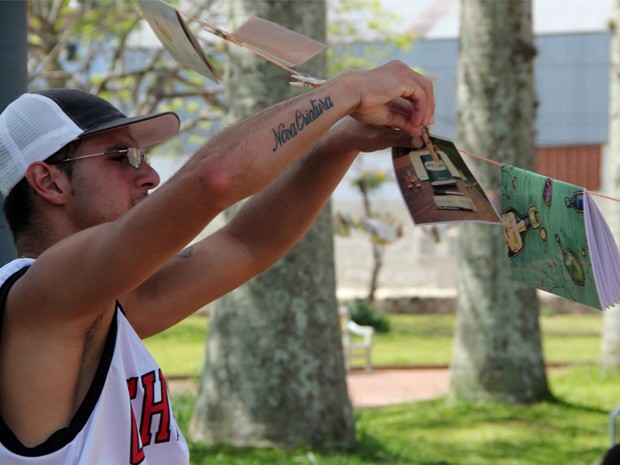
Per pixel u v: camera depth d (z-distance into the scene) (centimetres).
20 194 246
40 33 1708
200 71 240
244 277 292
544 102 2797
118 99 1897
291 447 905
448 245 2708
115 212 246
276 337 915
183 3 1659
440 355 1891
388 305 2512
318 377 920
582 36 2767
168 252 208
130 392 240
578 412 1194
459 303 1273
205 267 286
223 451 895
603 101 2767
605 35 2758
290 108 218
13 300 220
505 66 1219
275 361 915
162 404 247
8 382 221
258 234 292
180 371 1616
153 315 281
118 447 230
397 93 238
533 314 1252
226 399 922
